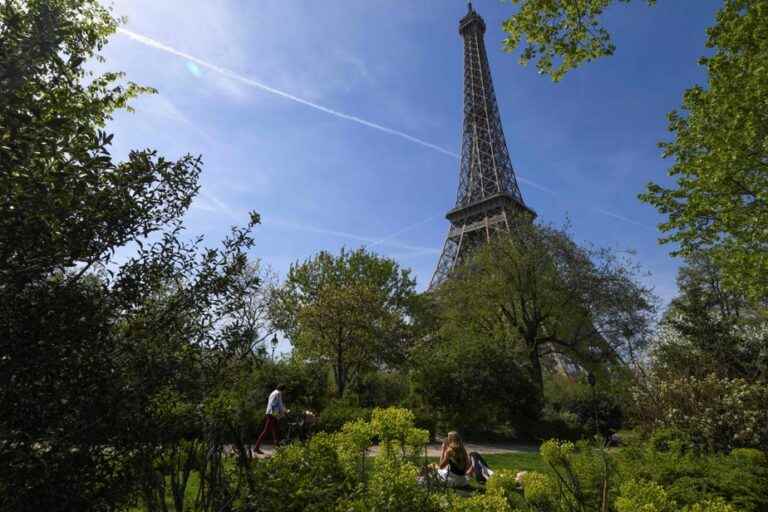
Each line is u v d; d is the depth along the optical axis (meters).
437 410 23.27
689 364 19.80
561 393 34.91
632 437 13.78
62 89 3.92
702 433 12.93
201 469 4.11
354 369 32.94
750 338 21.77
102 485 3.30
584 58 11.73
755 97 14.27
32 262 3.08
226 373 4.27
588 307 30.00
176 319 3.80
